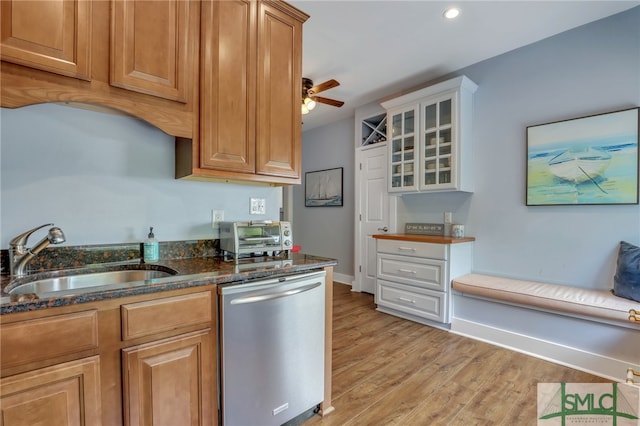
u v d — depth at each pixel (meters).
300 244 5.63
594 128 2.45
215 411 1.33
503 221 2.97
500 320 2.65
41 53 1.13
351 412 1.77
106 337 1.06
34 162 1.39
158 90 1.39
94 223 1.53
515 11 2.32
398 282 3.32
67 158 1.47
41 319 0.94
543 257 2.73
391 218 4.02
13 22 1.08
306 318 1.63
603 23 2.42
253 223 1.84
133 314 1.10
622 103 2.34
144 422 1.13
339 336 2.85
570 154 2.56
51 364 0.96
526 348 2.50
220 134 1.59
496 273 3.02
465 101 3.08
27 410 0.92
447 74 3.38
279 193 2.24
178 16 1.46
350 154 4.81
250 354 1.41
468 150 3.12
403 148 3.49
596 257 2.46
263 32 1.76
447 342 2.71
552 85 2.68
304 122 5.09
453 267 2.94
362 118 4.40
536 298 2.36
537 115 2.76
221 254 1.91
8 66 1.09
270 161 1.79
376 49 2.87
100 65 1.26
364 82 3.59
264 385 1.46
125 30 1.32
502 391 1.97
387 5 2.25
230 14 1.63
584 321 2.23
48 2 1.15
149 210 1.70
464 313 2.87
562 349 2.33
